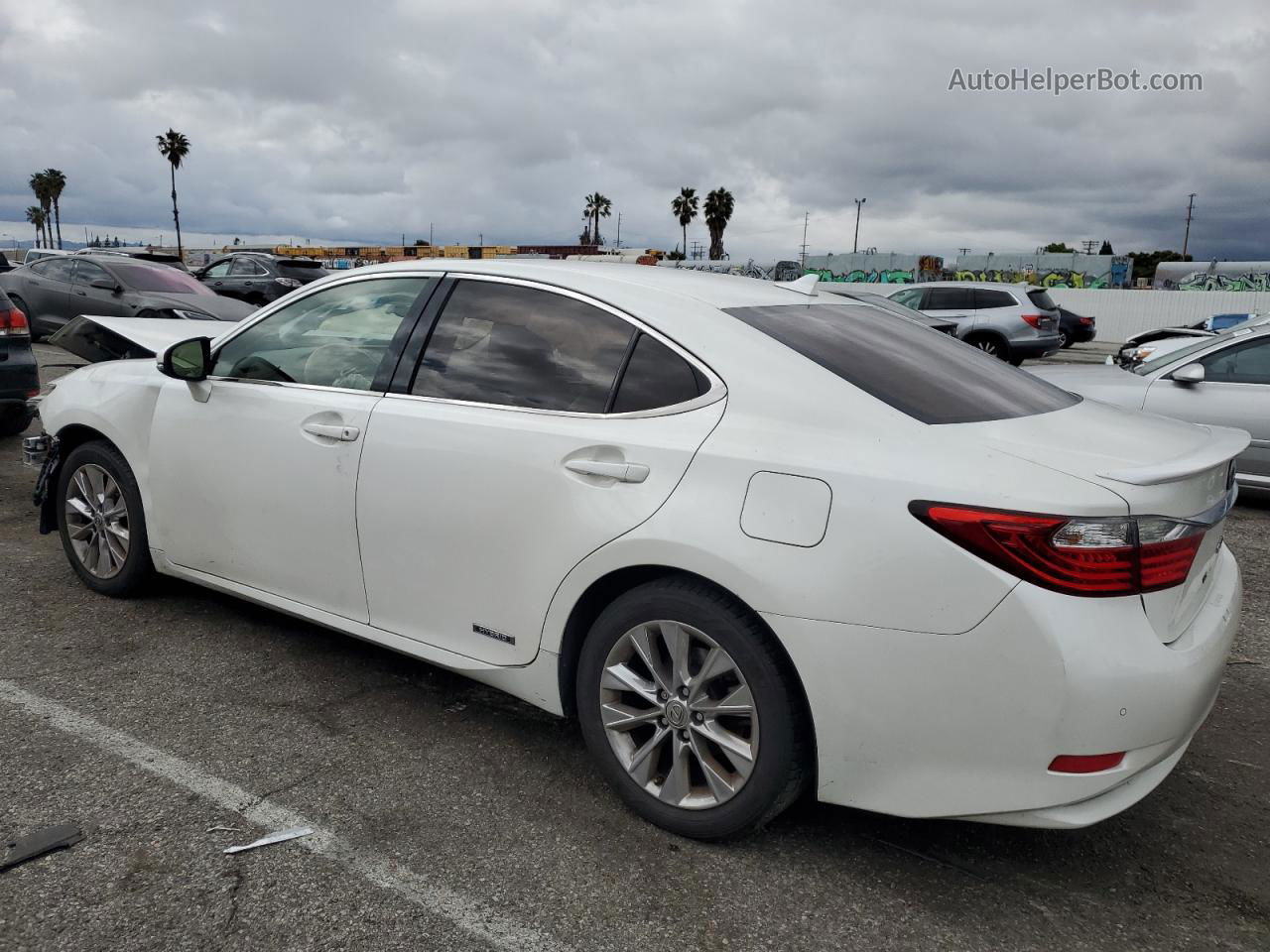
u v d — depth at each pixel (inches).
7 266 784.3
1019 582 84.3
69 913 88.4
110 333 197.9
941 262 1708.9
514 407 114.6
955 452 90.9
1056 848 105.6
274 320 144.3
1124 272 1652.3
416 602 122.5
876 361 107.6
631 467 102.5
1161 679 85.0
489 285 124.3
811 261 1728.6
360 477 125.0
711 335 106.3
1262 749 130.5
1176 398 285.4
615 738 107.5
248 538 141.6
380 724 128.5
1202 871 102.3
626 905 92.9
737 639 95.7
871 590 88.4
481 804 109.7
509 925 89.5
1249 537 249.6
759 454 95.6
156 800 107.7
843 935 89.8
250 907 90.3
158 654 147.9
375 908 90.9
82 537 171.3
